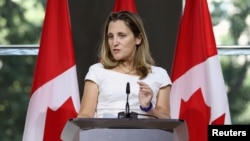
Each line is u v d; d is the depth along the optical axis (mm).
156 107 7469
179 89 9086
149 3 10070
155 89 7473
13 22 10461
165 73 7715
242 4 10453
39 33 10469
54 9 9102
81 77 9938
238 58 10430
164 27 10023
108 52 7574
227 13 10461
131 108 7219
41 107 8766
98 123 5215
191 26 9195
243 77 10461
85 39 10008
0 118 10406
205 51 9023
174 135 5211
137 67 7516
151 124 5207
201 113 8961
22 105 10445
